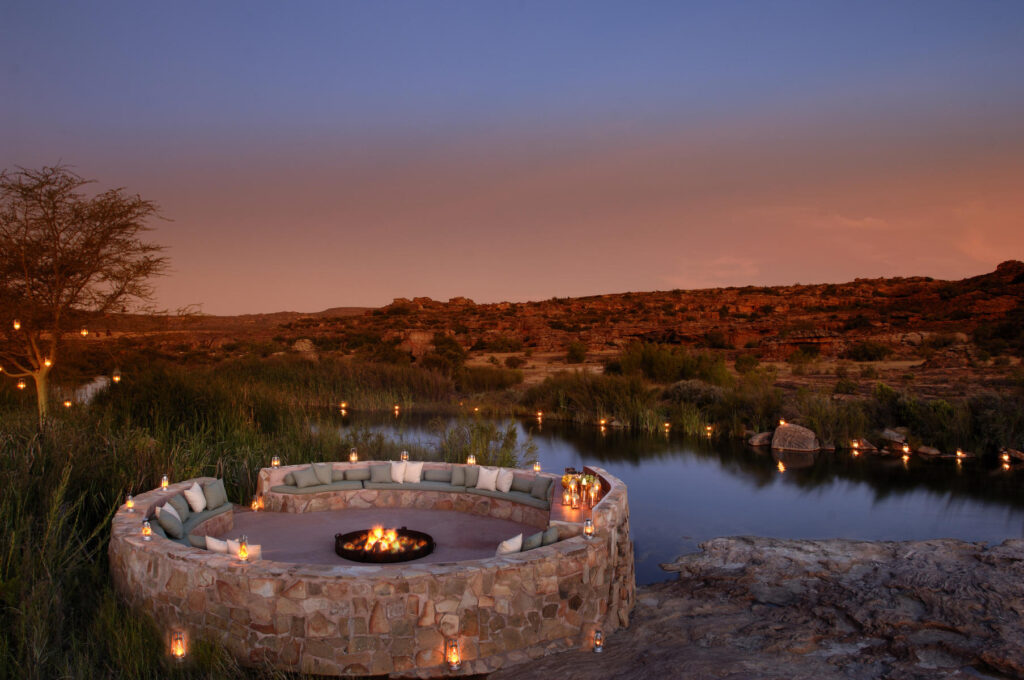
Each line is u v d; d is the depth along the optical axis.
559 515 9.02
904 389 27.44
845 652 6.91
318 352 55.06
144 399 15.83
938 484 15.31
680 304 107.62
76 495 9.73
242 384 23.84
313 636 6.39
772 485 15.33
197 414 15.77
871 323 68.62
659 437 21.95
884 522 12.28
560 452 19.39
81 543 8.25
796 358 44.34
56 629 6.46
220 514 10.22
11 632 6.28
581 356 52.88
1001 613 7.54
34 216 15.17
